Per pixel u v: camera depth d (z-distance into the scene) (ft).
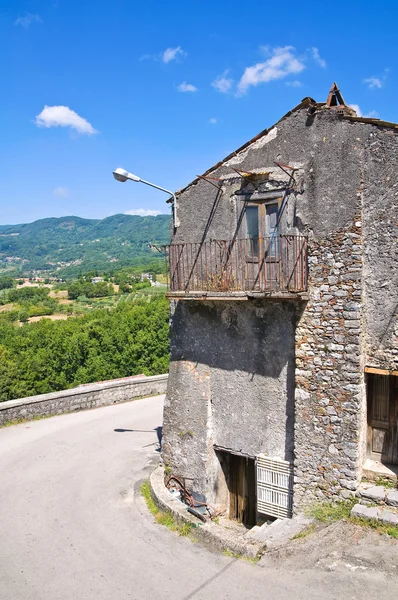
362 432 25.20
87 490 33.14
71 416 52.80
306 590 19.11
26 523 28.40
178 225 32.17
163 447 33.50
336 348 24.90
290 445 27.30
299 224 26.09
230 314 29.50
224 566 21.97
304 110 25.85
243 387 29.17
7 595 21.39
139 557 23.84
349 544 21.74
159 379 64.75
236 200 29.19
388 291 24.06
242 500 31.60
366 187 24.12
